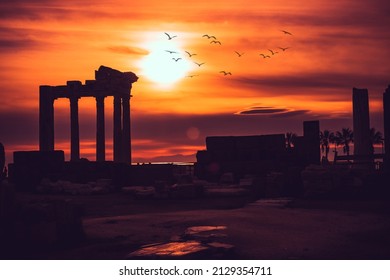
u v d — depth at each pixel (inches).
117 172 2273.6
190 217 1209.4
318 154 2128.4
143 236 986.1
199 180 2127.2
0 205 856.3
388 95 2064.5
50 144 3479.3
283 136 2155.5
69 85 3499.0
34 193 2194.9
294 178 1838.1
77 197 1995.6
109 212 1497.3
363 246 879.1
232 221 1126.4
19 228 868.0
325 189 1723.7
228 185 1985.7
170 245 820.6
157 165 2337.6
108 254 830.5
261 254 813.2
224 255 792.9
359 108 2704.2
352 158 2047.2
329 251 836.0
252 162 2128.4
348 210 1409.9
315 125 2138.3
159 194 1856.5
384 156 1998.0
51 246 878.4
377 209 1423.5
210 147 2199.8
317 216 1244.5
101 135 3467.0
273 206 1494.8
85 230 1065.5
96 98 3476.9
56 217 903.1
